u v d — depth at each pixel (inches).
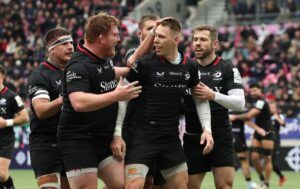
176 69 594.2
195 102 641.0
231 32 2297.0
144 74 590.9
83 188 547.5
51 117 634.8
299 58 2054.6
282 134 1756.9
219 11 2536.9
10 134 896.3
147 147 588.7
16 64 2220.7
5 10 2573.8
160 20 589.3
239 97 665.6
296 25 2224.4
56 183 638.5
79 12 2486.5
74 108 527.5
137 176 583.8
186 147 687.1
